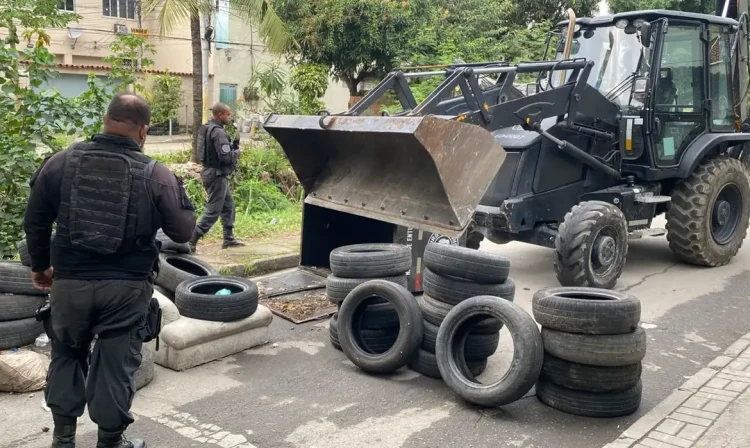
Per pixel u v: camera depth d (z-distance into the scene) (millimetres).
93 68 27047
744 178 7922
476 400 4008
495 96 6812
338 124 4547
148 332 3197
